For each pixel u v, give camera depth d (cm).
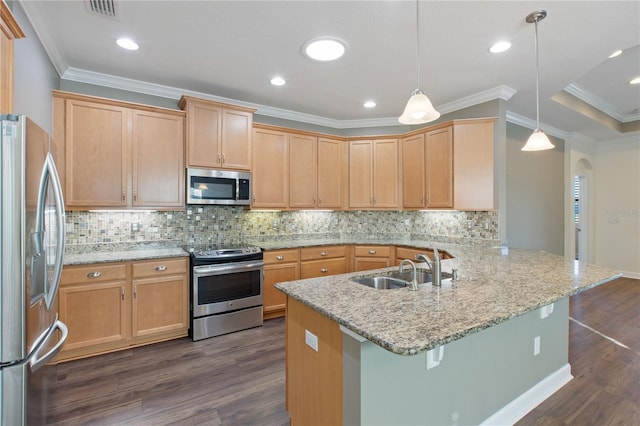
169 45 257
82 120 287
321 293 156
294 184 413
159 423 187
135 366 253
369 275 202
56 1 202
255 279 343
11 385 129
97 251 314
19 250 130
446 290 159
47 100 258
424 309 130
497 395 188
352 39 247
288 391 178
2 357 127
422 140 399
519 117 445
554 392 224
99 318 271
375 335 104
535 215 489
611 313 388
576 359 271
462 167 354
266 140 394
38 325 146
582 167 602
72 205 282
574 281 175
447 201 366
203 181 337
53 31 236
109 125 298
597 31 235
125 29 234
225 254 323
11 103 155
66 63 286
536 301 140
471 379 173
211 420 189
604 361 267
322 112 431
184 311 309
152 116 318
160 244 347
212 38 247
